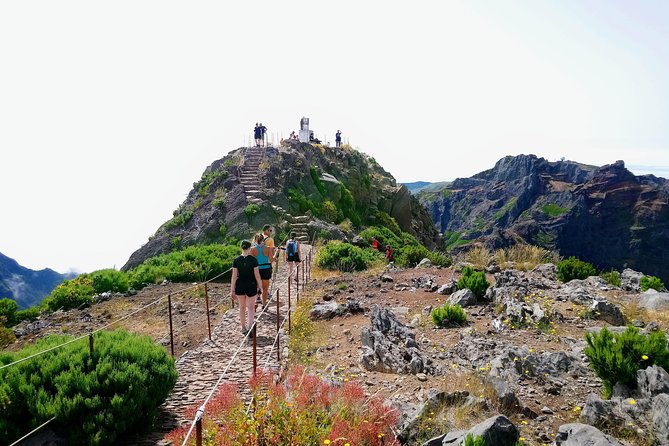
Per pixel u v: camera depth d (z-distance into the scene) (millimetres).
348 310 11523
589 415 5492
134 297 15156
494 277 14414
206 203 31625
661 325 9523
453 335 9453
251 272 9625
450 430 5160
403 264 21125
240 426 4332
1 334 11281
